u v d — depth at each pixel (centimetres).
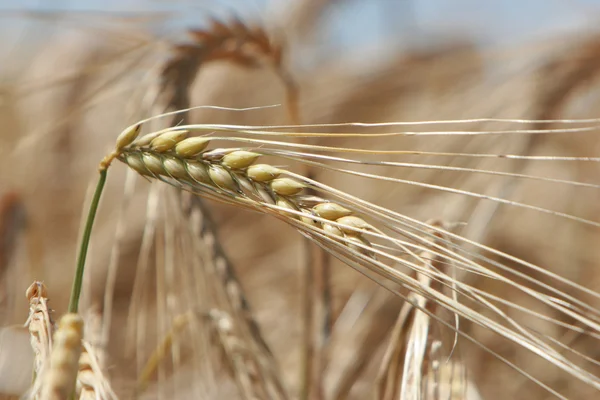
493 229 93
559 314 94
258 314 108
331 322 76
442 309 55
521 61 91
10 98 77
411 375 53
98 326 62
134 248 106
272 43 74
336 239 47
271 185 48
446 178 86
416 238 47
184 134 48
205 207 66
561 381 92
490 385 95
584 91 91
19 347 65
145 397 80
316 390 74
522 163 84
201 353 64
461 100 109
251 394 63
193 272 66
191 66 67
